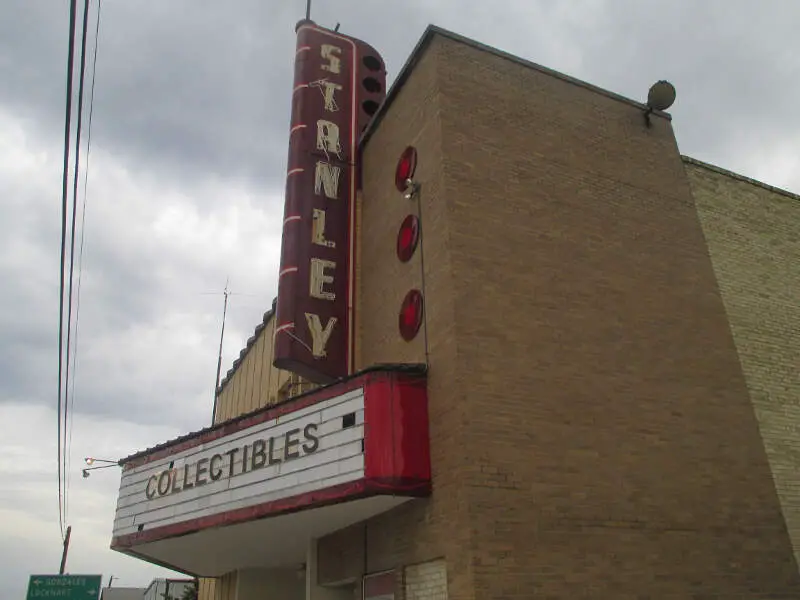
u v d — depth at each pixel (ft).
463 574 30.22
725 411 40.91
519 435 33.81
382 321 44.04
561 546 32.09
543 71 47.29
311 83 55.93
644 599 32.89
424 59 45.62
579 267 40.91
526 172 42.45
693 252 46.37
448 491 32.65
